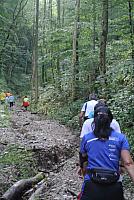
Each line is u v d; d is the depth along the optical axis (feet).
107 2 47.75
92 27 76.02
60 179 28.84
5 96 99.30
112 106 38.52
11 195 25.08
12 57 147.13
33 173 31.35
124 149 14.67
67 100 81.25
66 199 23.98
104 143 14.66
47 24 128.77
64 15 122.31
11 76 156.04
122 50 57.26
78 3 72.33
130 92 39.73
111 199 13.97
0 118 57.36
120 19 52.65
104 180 13.93
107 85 46.62
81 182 27.81
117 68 43.75
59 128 56.95
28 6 167.02
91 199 13.97
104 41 48.34
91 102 29.09
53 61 112.06
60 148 38.55
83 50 75.10
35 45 108.17
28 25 166.30
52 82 111.24
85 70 70.74
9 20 127.95
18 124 59.52
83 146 15.08
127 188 25.50
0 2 118.83
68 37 88.48
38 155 35.81
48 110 85.35
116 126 19.67
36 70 105.91
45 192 26.03
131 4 50.01
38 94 105.40
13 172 30.07
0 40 120.37
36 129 54.75
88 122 19.79
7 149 36.06
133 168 14.29
